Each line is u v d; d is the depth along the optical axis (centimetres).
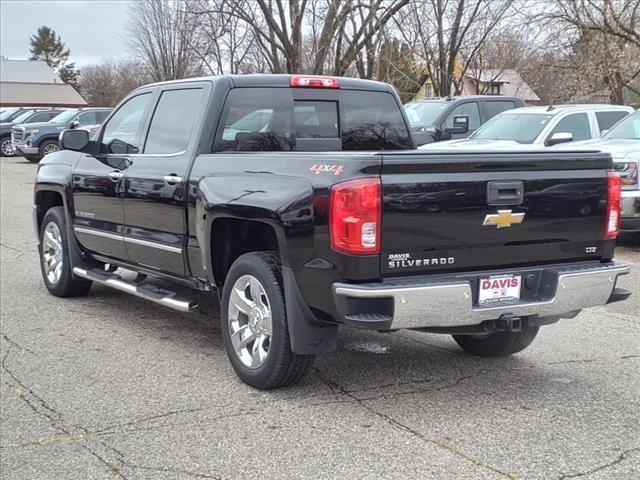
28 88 8050
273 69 2081
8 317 674
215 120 549
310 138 589
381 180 408
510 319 442
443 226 425
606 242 483
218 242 521
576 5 2622
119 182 623
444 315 419
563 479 365
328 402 466
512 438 413
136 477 369
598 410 455
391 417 442
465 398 474
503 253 446
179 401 469
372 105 625
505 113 1299
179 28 3441
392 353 571
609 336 618
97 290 787
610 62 2581
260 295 477
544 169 454
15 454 396
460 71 3100
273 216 450
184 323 657
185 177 543
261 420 438
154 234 588
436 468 377
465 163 426
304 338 450
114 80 8650
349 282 414
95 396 478
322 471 374
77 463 385
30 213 1412
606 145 997
